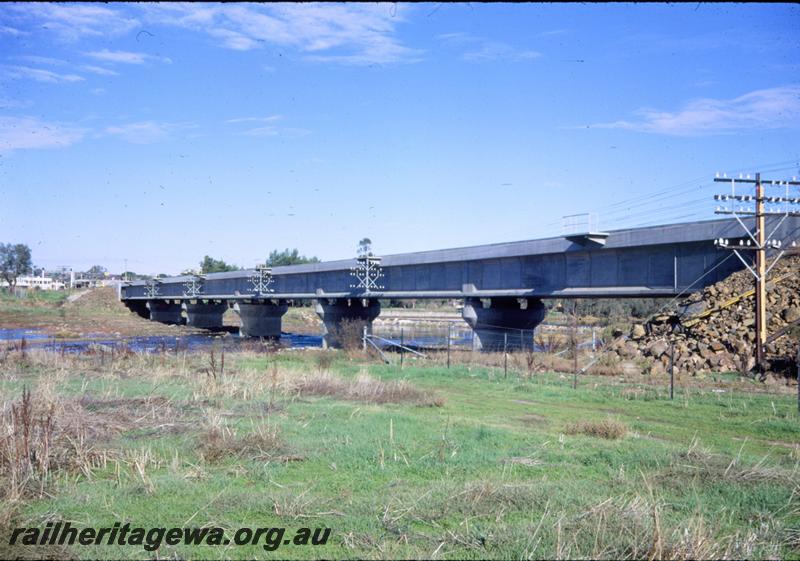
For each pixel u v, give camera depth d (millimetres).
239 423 16609
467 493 10625
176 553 8367
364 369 32656
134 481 11500
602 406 22375
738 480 11914
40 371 29250
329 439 15008
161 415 17578
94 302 132375
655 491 11164
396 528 9250
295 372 28734
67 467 12273
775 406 21797
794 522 9859
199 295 102250
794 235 35969
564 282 46375
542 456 13789
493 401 23359
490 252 51844
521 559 8086
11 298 127000
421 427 16953
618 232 41688
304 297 76312
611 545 8438
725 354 31672
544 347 49406
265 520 9742
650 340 36469
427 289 59812
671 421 19391
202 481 11625
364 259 63906
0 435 12703
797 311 31938
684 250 38906
